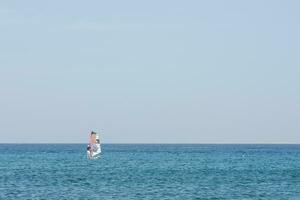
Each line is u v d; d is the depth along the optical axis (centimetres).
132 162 18062
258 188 9250
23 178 11019
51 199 7631
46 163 17075
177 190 8862
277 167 15350
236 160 19925
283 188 9262
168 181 10450
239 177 11494
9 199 7606
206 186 9512
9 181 10300
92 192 8512
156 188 9131
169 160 19750
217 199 7812
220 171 13450
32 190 8738
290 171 13488
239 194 8400
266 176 11775
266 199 7862
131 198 7831
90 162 17850
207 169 14312
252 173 12744
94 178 11100
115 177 11388
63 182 10162
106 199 7694
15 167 14875
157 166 15750
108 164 16762
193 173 12688
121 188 9119
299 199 7881
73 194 8238
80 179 10838
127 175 11981
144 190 8825
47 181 10350
